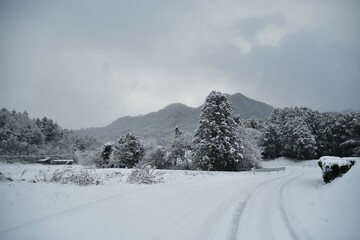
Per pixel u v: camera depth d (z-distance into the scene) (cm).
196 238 676
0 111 9631
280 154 7906
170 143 5741
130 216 841
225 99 4525
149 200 1095
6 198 965
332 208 994
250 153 4825
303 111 9719
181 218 848
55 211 845
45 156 6719
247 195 1331
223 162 4309
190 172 2789
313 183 1912
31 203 920
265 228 775
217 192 1390
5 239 593
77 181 1504
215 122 4309
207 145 4284
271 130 8019
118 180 1780
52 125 10819
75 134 12800
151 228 737
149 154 5522
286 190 1534
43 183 1441
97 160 6012
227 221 830
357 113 7294
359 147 6544
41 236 624
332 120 7756
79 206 924
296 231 755
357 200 932
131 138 5934
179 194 1280
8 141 7112
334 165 1655
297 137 7269
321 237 713
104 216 820
